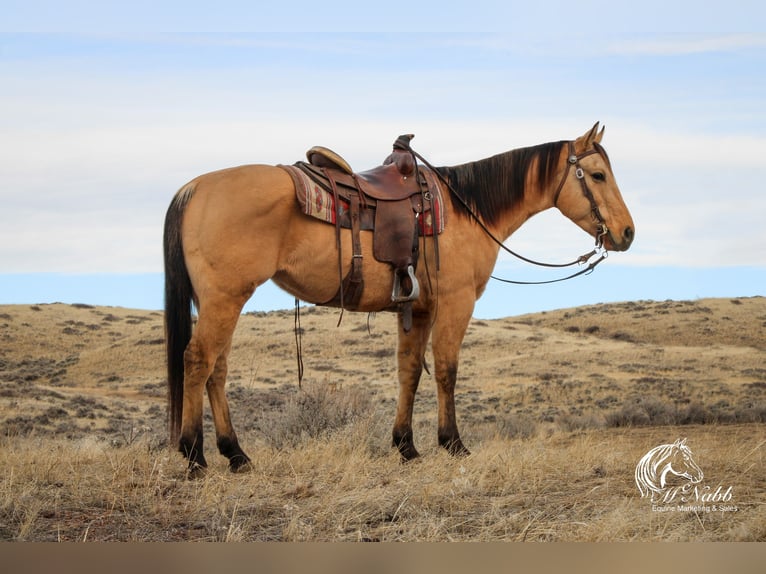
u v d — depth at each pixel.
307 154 7.50
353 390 11.94
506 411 35.78
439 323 7.96
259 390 38.84
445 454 7.66
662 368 55.19
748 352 63.84
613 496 6.04
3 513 5.25
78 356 66.00
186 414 6.62
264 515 5.45
